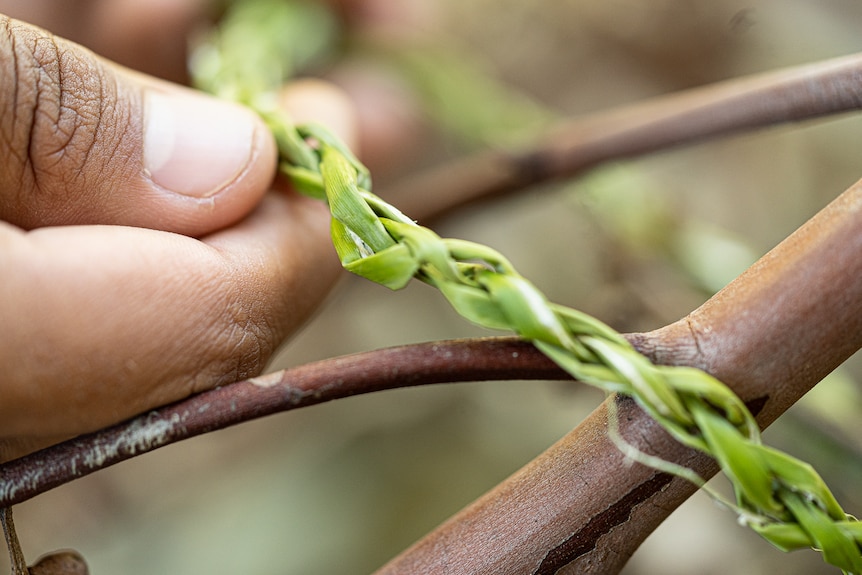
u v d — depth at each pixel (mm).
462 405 430
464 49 483
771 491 195
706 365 199
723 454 194
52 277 205
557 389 349
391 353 205
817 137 409
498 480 392
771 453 194
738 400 195
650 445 201
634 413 202
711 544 333
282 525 403
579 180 310
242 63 305
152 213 225
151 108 227
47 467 207
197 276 213
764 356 199
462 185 316
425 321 460
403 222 207
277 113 242
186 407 209
